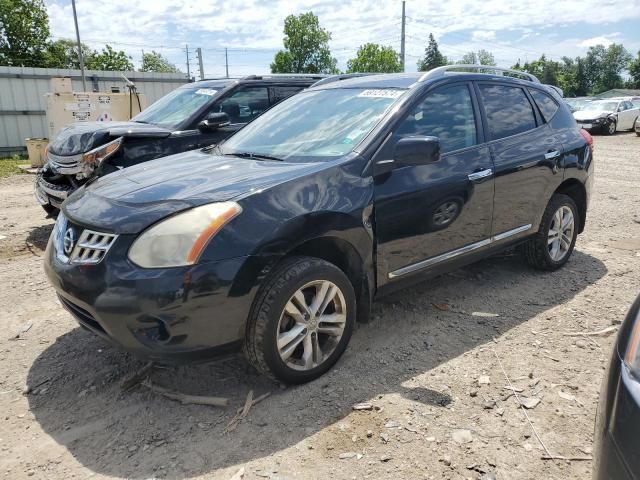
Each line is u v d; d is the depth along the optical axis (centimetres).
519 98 457
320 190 307
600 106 2394
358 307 349
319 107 407
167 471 246
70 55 4462
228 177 312
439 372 321
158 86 2077
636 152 1542
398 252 350
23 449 264
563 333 371
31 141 1268
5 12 3566
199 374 327
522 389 302
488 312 407
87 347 364
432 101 382
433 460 247
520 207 436
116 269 264
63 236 303
